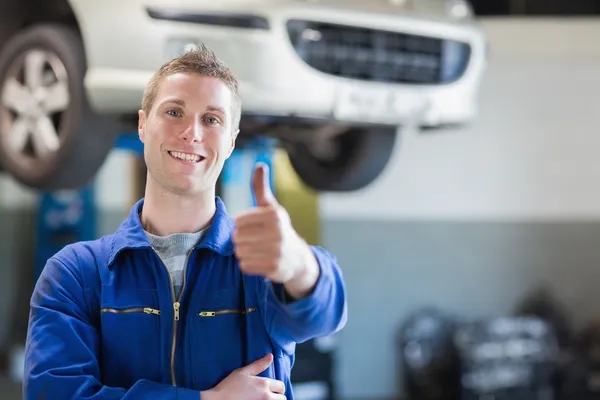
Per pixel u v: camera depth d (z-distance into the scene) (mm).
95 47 3777
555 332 8430
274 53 3934
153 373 1652
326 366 7074
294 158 5246
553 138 8680
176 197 1694
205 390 1609
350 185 5008
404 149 8695
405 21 4289
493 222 8680
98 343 1662
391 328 8633
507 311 8648
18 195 9508
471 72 4562
